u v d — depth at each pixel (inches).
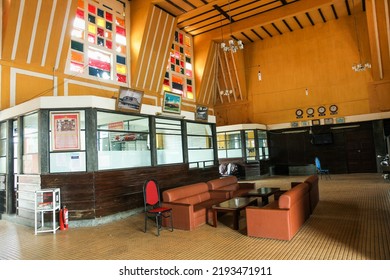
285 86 597.9
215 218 208.2
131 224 236.1
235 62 621.9
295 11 482.6
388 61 491.2
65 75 374.0
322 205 261.7
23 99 330.0
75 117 243.4
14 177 279.7
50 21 339.9
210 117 424.5
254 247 160.2
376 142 512.1
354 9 512.1
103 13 435.5
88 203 237.3
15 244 190.7
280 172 605.6
